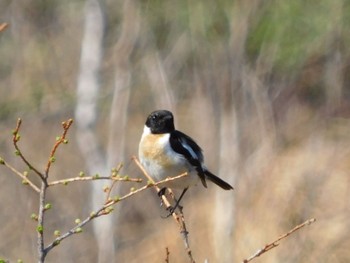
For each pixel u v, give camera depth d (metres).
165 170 8.46
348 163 18.50
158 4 16.75
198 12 15.76
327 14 16.69
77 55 19.36
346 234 16.16
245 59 16.12
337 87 18.86
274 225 16.34
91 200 18.38
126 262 18.34
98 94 17.97
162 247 18.11
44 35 19.19
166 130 8.53
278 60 16.81
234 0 15.34
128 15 17.22
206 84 16.86
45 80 18.59
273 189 17.09
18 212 18.27
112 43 18.70
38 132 19.25
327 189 17.52
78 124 18.06
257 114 17.00
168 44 17.64
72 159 19.31
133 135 19.55
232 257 16.00
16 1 19.20
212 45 15.84
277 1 15.83
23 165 18.66
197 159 8.60
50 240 18.17
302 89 19.55
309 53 17.67
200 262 16.52
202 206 17.95
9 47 18.94
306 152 18.52
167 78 17.36
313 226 16.41
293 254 15.66
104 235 17.36
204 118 17.05
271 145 17.36
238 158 16.34
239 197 16.89
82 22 19.44
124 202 19.41
